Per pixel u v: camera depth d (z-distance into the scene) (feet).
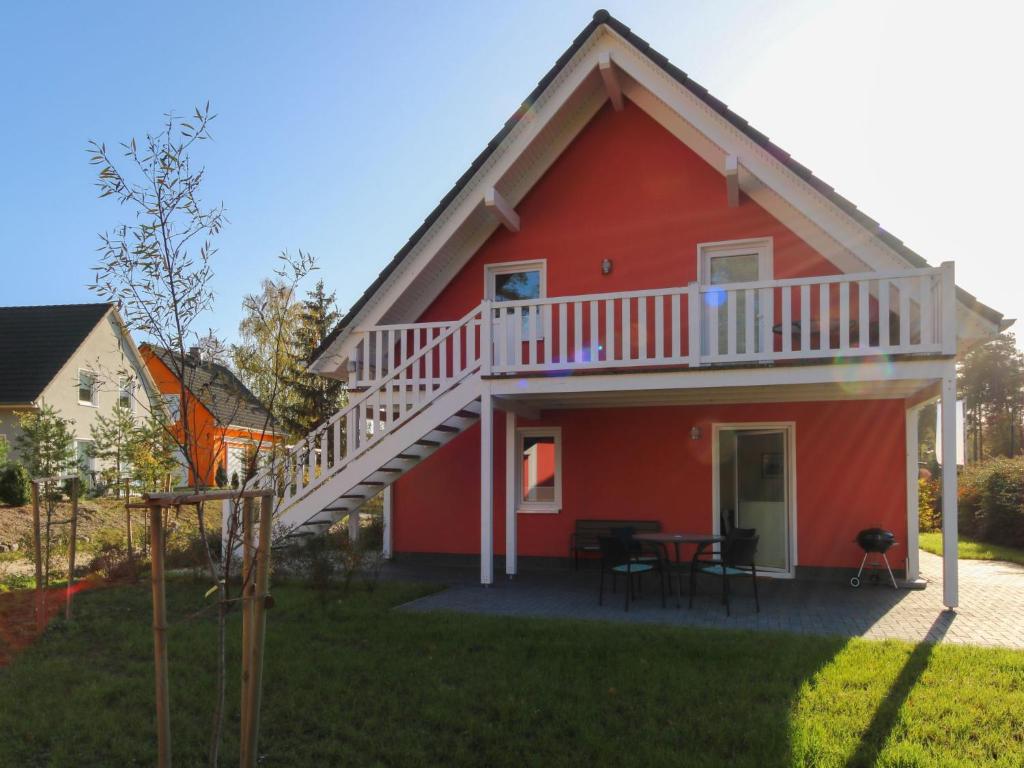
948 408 26.84
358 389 38.55
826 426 35.65
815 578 35.27
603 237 39.37
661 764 13.37
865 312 27.96
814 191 32.37
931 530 61.41
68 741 14.84
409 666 18.98
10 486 58.13
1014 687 17.34
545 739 14.47
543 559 39.63
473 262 41.65
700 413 37.81
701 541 27.81
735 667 18.79
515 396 33.63
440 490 42.09
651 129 38.99
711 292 30.58
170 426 14.12
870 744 14.16
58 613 25.62
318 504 34.24
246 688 12.29
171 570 33.65
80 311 87.86
